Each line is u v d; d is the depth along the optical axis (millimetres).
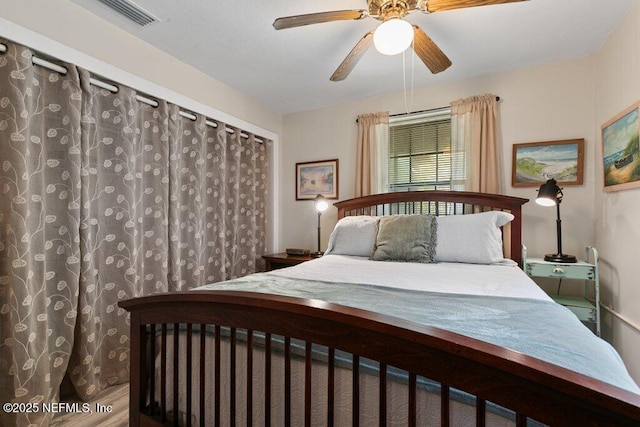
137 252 2074
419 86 2879
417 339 631
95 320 1810
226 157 2943
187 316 1013
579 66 2322
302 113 3561
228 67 2523
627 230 1808
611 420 474
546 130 2418
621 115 1826
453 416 677
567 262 2098
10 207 1431
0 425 1427
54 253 1636
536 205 2453
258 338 965
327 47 2225
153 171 2217
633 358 1743
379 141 3029
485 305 1143
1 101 1436
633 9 1711
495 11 1793
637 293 1706
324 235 3420
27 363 1450
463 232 2223
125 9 1791
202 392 1000
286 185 3664
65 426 1531
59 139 1659
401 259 2244
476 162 2564
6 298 1434
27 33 1514
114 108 1952
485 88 2627
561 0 1696
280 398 921
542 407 530
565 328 902
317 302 806
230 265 2953
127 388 1898
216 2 1744
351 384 809
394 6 1485
